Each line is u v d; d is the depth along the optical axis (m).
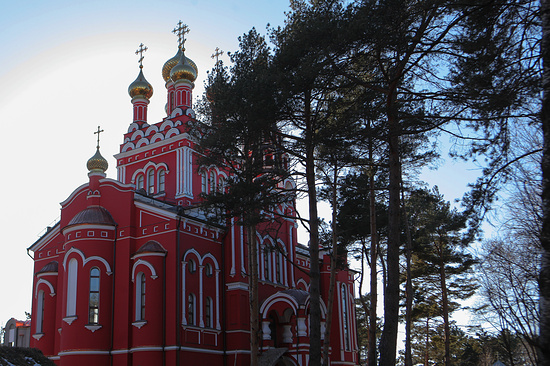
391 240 18.44
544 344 9.30
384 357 17.36
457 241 38.69
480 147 15.45
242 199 21.55
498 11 13.90
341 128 19.69
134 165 41.59
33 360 20.42
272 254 38.28
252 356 23.06
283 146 21.48
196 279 32.62
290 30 20.22
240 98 20.03
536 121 14.29
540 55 11.12
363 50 17.69
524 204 19.47
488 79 14.61
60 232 37.06
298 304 33.84
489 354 52.72
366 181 26.50
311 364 19.78
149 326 30.27
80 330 30.56
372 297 26.31
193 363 30.59
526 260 24.83
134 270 31.66
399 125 18.03
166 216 32.44
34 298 36.62
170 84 44.28
